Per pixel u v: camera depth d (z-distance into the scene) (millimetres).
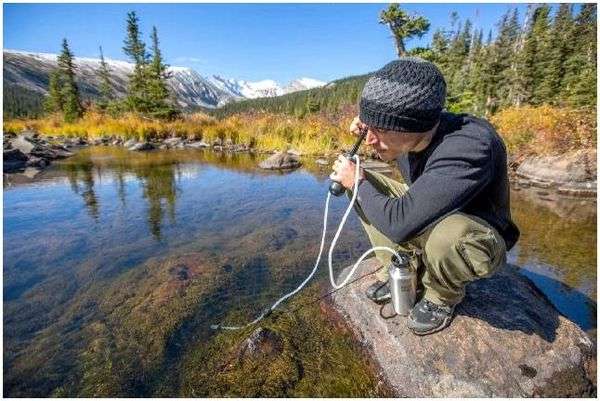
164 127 14500
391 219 1453
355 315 2141
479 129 1383
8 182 6055
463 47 41031
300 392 1695
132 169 7410
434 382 1652
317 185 5980
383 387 1736
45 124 18688
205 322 2182
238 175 6879
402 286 1750
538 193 5695
